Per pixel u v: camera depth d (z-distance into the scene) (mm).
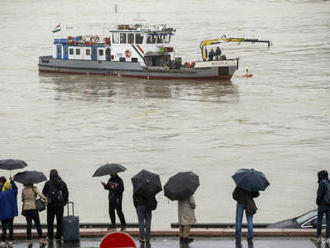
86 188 56844
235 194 30328
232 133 82250
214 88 120562
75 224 30766
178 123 89312
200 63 127562
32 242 31016
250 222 30281
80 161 68125
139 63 128375
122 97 112062
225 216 47969
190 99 109000
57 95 115750
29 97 114312
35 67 155375
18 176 30219
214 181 58719
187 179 29719
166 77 128625
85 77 135875
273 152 71125
